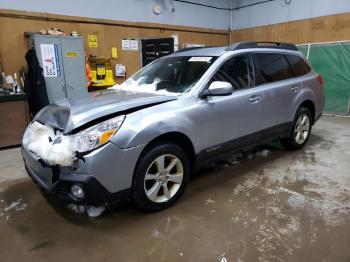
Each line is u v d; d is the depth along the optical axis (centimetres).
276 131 360
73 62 563
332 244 204
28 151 238
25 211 258
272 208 254
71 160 200
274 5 805
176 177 258
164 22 770
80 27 626
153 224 233
